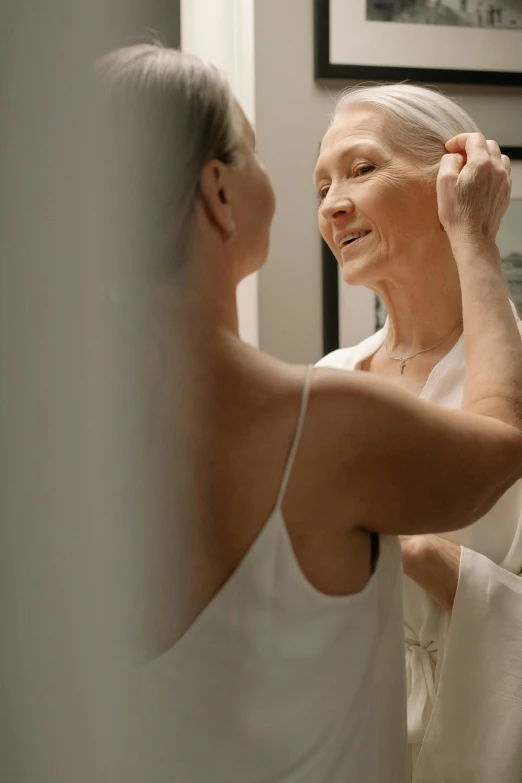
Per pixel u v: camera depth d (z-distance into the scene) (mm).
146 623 686
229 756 742
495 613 1203
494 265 1087
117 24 370
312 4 2041
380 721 860
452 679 1201
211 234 773
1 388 364
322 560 775
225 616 731
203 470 725
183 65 752
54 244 374
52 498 382
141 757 620
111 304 453
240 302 1994
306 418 752
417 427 778
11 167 357
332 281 2053
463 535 1301
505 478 835
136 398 655
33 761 383
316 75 2020
